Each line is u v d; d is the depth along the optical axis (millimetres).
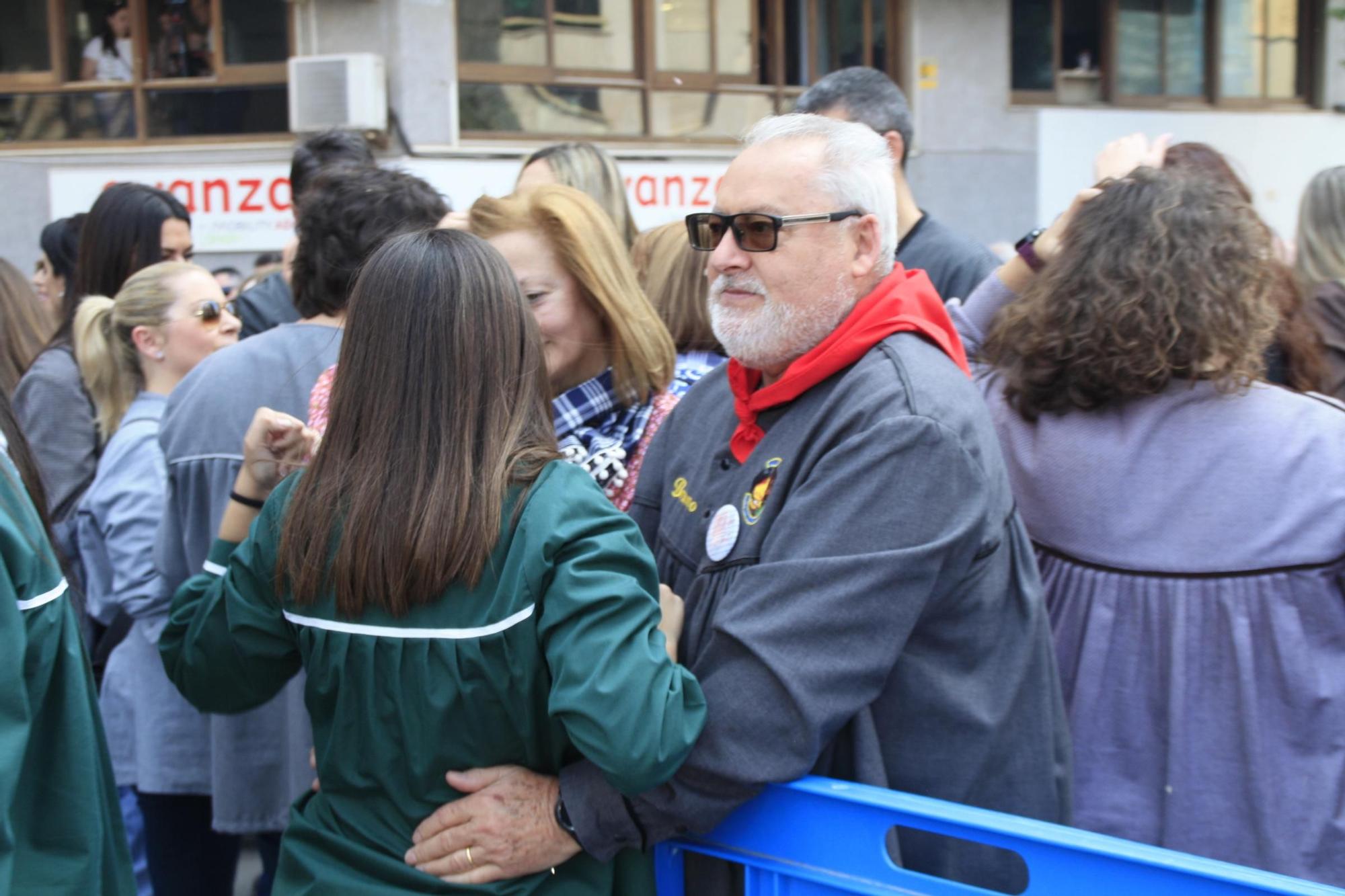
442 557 1475
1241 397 1848
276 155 8703
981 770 1641
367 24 8461
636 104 9312
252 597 1661
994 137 10023
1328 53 10844
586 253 2098
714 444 1870
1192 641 1818
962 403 1617
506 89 8883
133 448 2742
